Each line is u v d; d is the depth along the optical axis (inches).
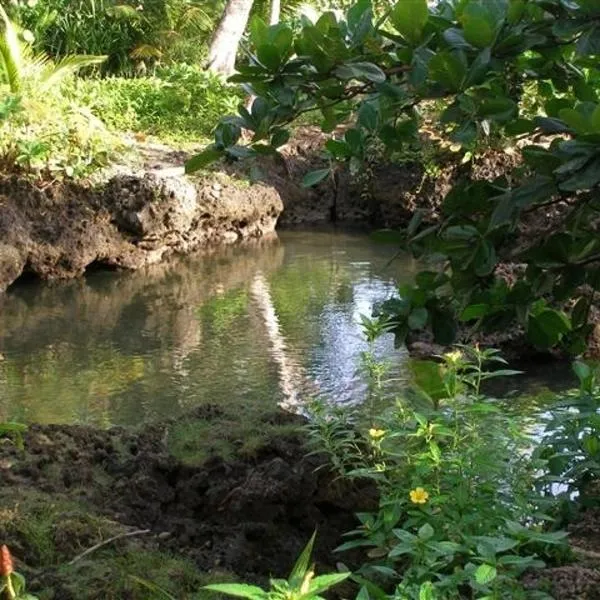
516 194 107.2
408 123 124.0
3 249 461.1
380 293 453.7
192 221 539.8
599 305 345.7
